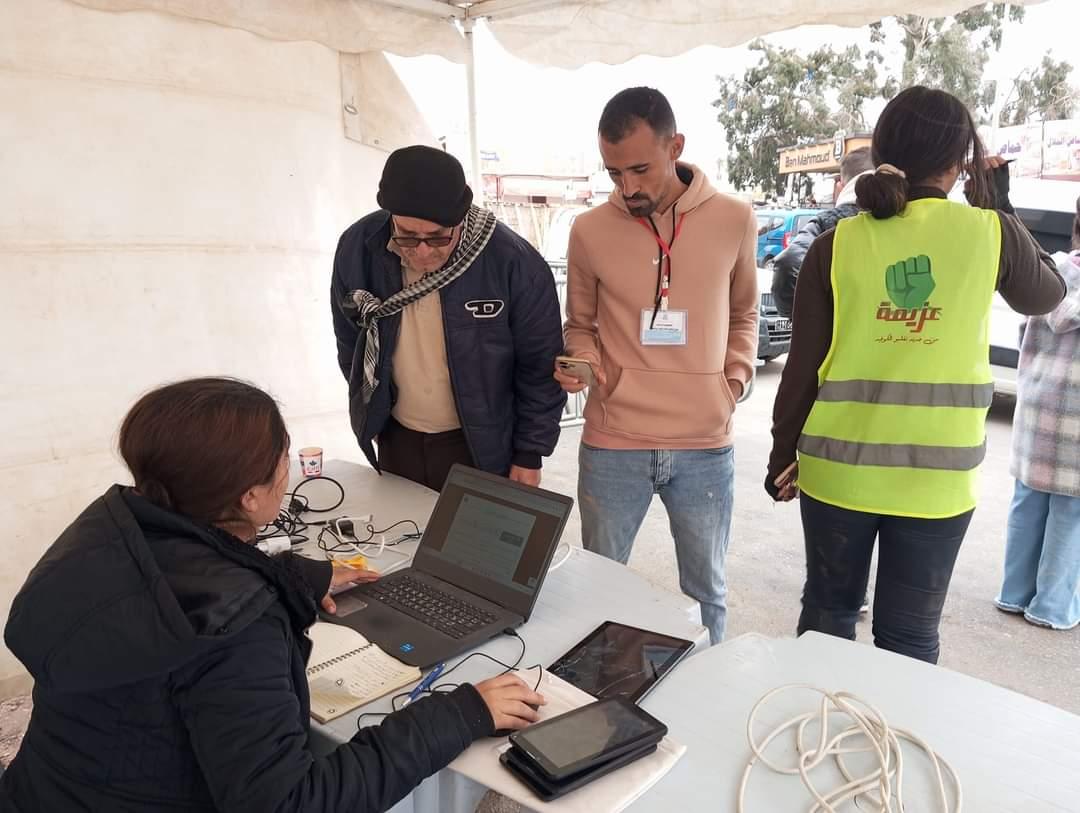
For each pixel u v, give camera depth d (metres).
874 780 0.90
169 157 2.38
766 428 5.18
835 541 1.55
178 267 2.46
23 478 2.21
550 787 0.88
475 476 1.48
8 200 2.09
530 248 1.85
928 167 1.39
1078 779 0.91
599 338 1.90
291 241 2.75
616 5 2.59
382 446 2.06
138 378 2.40
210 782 0.78
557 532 1.32
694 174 1.78
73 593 0.77
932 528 1.45
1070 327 2.28
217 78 2.46
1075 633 2.57
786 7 2.23
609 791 0.89
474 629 1.25
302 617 0.91
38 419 2.22
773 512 3.73
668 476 1.86
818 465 1.54
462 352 1.79
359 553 1.56
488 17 2.96
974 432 1.43
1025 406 2.49
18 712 2.12
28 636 0.77
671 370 1.80
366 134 2.99
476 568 1.39
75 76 2.17
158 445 0.83
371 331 1.81
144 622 0.75
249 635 0.81
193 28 2.38
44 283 2.18
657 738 0.96
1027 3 1.88
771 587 2.94
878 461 1.45
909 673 1.13
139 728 0.79
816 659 1.17
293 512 1.76
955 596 2.83
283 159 2.67
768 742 0.98
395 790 0.88
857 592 1.60
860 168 2.66
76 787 0.81
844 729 1.00
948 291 1.38
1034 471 2.46
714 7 2.37
